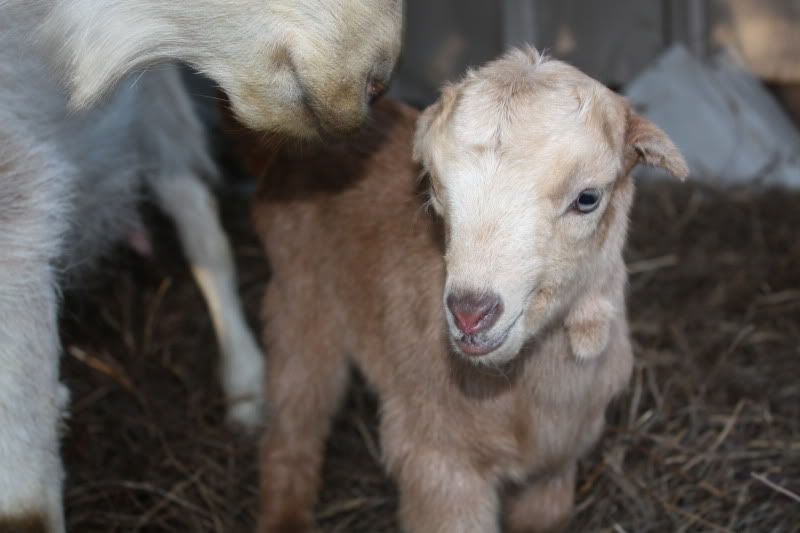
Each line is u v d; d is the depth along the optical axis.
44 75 0.61
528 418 0.63
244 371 0.88
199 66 0.58
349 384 0.79
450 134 0.55
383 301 0.67
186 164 0.89
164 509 0.79
